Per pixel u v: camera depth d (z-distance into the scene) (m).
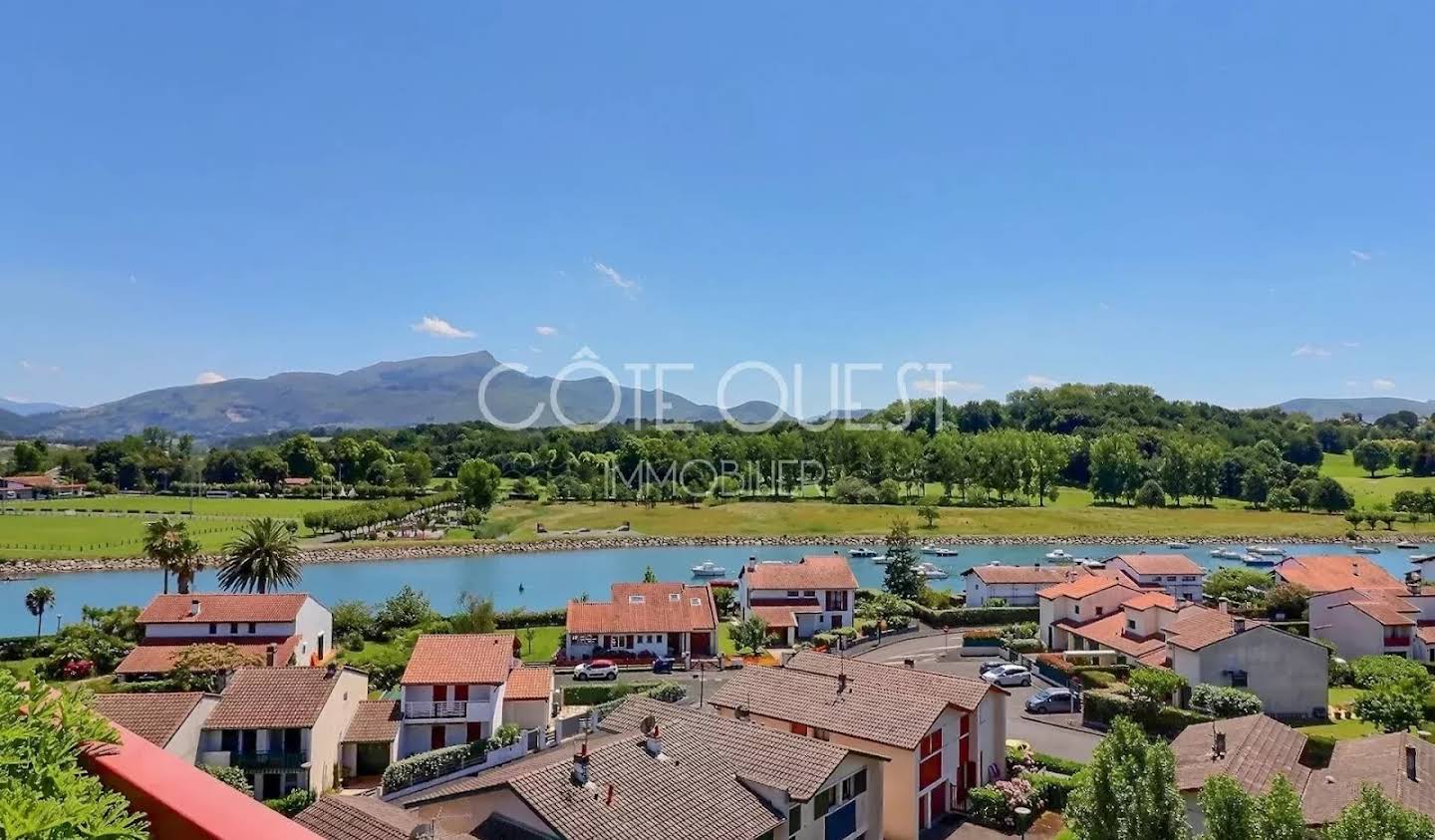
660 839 27.92
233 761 47.19
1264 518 185.62
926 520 175.88
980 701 44.88
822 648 85.75
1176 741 44.59
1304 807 34.44
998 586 101.75
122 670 67.88
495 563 142.38
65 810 4.00
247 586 106.06
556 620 98.31
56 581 123.00
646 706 41.41
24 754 4.59
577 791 28.86
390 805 31.33
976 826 42.84
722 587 115.19
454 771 51.75
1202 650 63.78
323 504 193.75
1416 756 37.75
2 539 144.75
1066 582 91.75
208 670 66.94
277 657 70.19
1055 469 199.12
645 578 117.25
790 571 98.69
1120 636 76.88
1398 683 60.97
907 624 94.69
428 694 56.06
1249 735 42.06
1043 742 56.56
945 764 44.25
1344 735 57.91
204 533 152.12
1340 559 103.62
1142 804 24.78
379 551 145.62
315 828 29.08
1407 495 185.50
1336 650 78.69
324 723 49.97
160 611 74.06
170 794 4.18
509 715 59.94
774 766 33.31
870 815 37.03
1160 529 175.25
